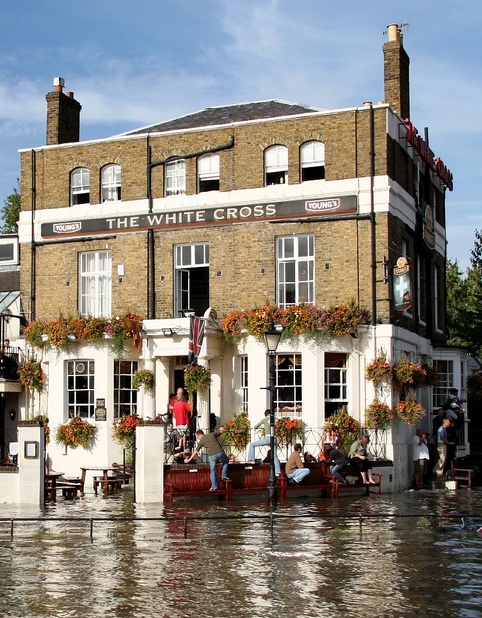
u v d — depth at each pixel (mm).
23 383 27781
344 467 23250
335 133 26234
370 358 25484
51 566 13359
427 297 30422
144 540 15633
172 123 30266
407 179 28062
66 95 30906
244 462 24141
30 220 29094
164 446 22891
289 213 26391
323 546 14969
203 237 27297
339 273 25938
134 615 10641
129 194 28094
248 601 11258
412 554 14234
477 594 11570
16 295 30641
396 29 29047
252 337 25734
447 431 27609
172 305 27438
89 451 26875
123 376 27281
